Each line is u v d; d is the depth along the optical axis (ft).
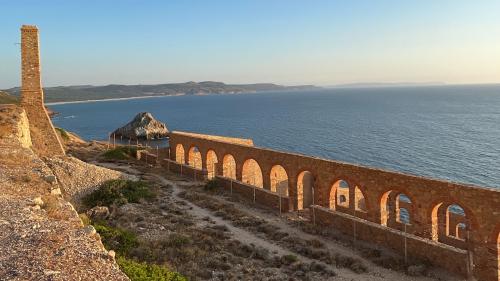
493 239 76.48
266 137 397.19
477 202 78.59
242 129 482.28
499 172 220.84
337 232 94.68
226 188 134.31
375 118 568.41
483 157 262.47
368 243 87.81
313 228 97.25
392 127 446.19
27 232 46.16
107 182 122.31
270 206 116.57
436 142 329.93
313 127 471.21
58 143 149.89
